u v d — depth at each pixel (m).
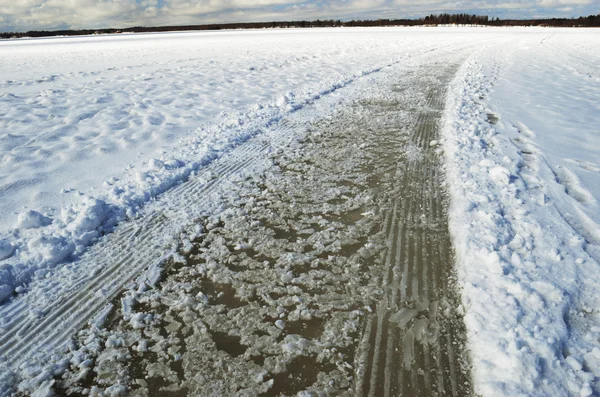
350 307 2.40
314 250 3.01
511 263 2.65
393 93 9.26
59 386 1.93
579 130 5.84
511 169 4.23
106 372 1.99
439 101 8.27
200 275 2.76
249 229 3.35
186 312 2.39
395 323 2.26
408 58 16.91
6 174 4.53
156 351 2.12
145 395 1.86
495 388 1.77
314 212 3.62
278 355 2.07
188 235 3.29
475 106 7.55
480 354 1.98
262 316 2.35
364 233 3.23
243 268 2.82
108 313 2.41
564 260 2.65
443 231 3.22
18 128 6.40
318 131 6.29
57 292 2.61
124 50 27.19
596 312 2.22
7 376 1.97
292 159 5.07
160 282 2.69
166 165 4.71
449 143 5.23
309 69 13.72
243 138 6.01
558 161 4.61
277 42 30.25
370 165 4.75
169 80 11.62
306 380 1.92
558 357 1.91
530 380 1.77
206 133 6.25
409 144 5.46
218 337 2.20
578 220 3.25
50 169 4.74
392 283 2.60
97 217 3.41
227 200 3.94
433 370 1.96
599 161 4.60
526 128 5.96
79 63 18.52
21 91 10.12
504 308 2.21
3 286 2.55
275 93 9.59
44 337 2.22
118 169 4.80
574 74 11.76
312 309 2.39
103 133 6.16
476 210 3.38
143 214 3.68
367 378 1.92
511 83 10.23
